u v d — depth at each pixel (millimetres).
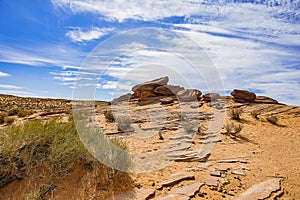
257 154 6875
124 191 4059
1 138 4277
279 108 16656
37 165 4070
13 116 16938
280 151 7367
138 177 4695
